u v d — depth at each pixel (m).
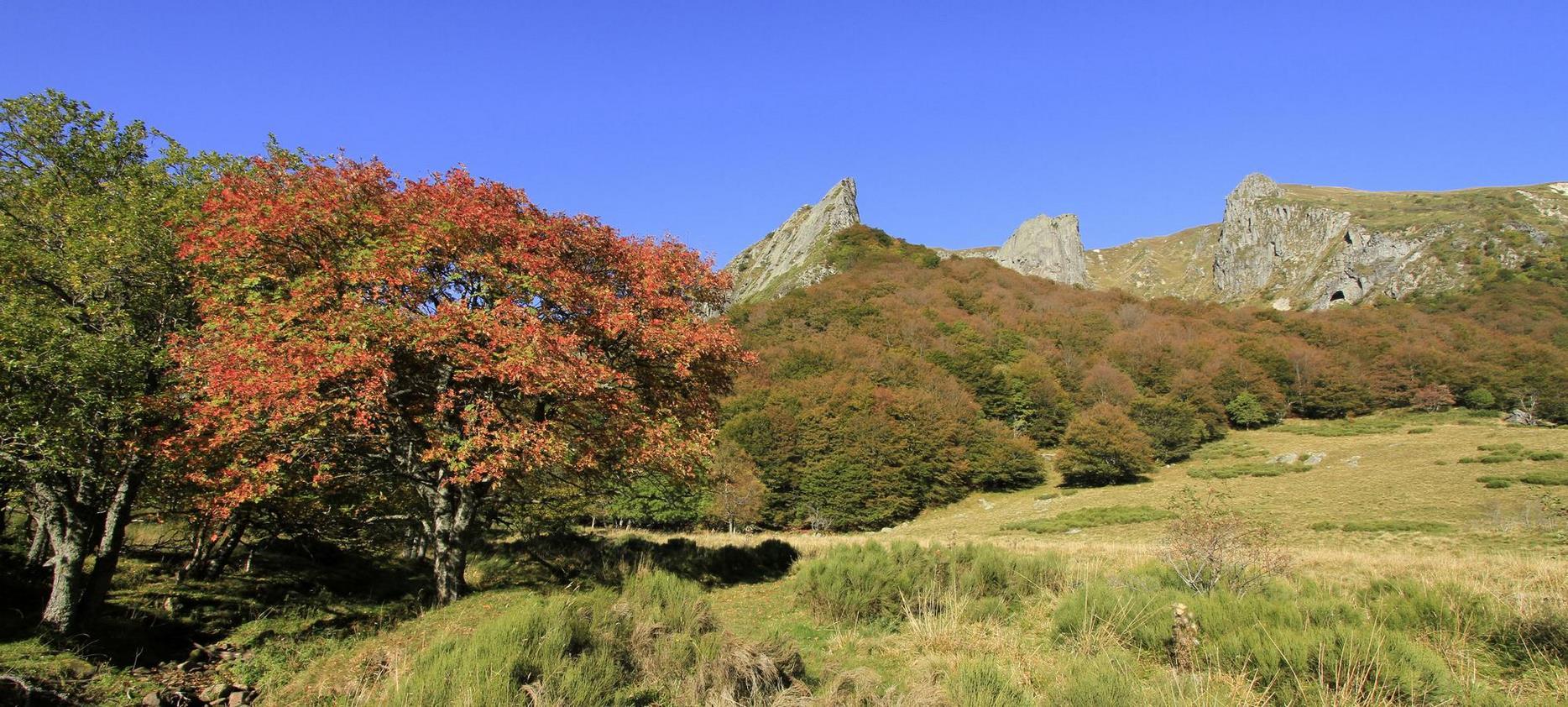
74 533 8.59
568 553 16.78
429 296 11.16
